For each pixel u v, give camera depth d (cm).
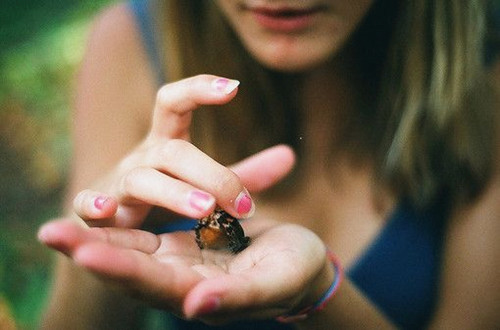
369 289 70
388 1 66
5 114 173
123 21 75
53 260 145
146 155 46
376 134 69
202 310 35
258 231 48
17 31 185
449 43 64
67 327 67
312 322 51
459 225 69
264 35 57
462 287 68
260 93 69
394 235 70
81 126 76
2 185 163
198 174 43
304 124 70
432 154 68
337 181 71
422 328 72
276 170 54
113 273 34
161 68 73
